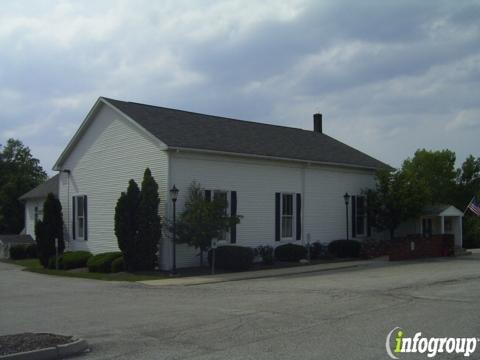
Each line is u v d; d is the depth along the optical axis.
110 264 22.45
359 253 27.44
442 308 11.95
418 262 25.56
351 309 12.00
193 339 9.34
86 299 14.82
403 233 32.62
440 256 29.38
